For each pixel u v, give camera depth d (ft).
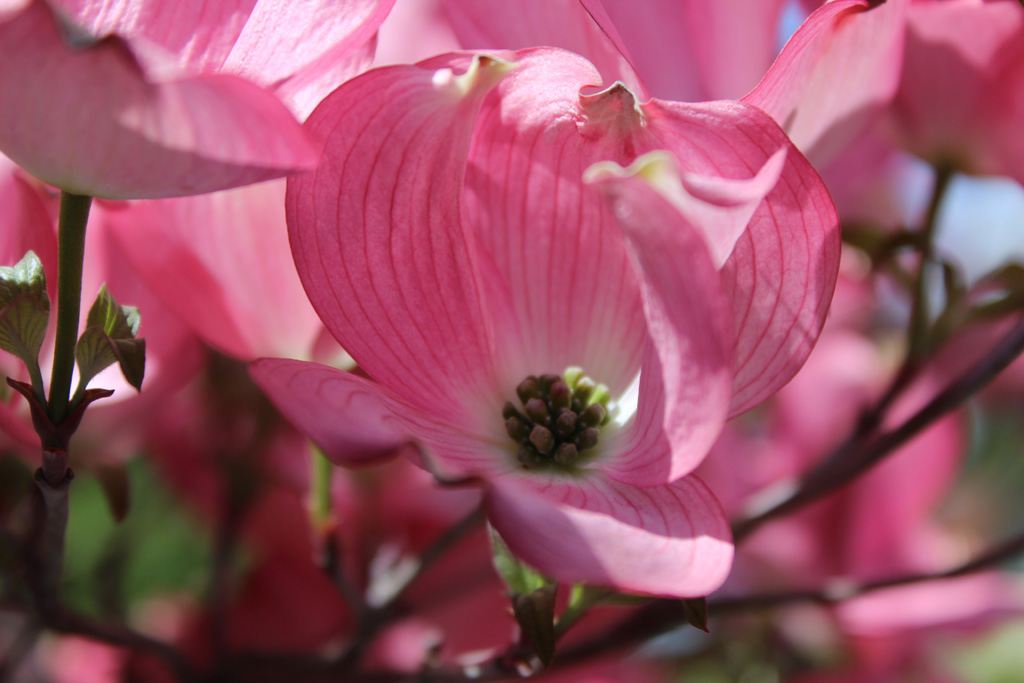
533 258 0.91
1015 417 1.65
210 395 1.12
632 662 1.34
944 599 1.37
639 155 0.87
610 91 0.86
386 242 0.86
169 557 1.40
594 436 0.91
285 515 1.17
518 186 0.90
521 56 0.87
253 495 1.12
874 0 0.87
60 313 0.82
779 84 0.88
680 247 0.79
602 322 0.93
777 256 0.86
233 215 0.92
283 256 0.93
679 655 1.40
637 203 0.79
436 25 1.01
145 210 0.91
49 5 0.74
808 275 0.86
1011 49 1.00
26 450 0.95
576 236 0.91
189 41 0.84
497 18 0.91
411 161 0.85
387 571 1.12
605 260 0.91
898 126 1.06
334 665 1.08
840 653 1.38
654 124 0.86
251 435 1.12
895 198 1.35
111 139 0.77
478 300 0.89
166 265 0.93
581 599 0.90
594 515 0.82
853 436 1.07
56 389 0.83
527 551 0.81
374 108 0.84
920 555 1.43
